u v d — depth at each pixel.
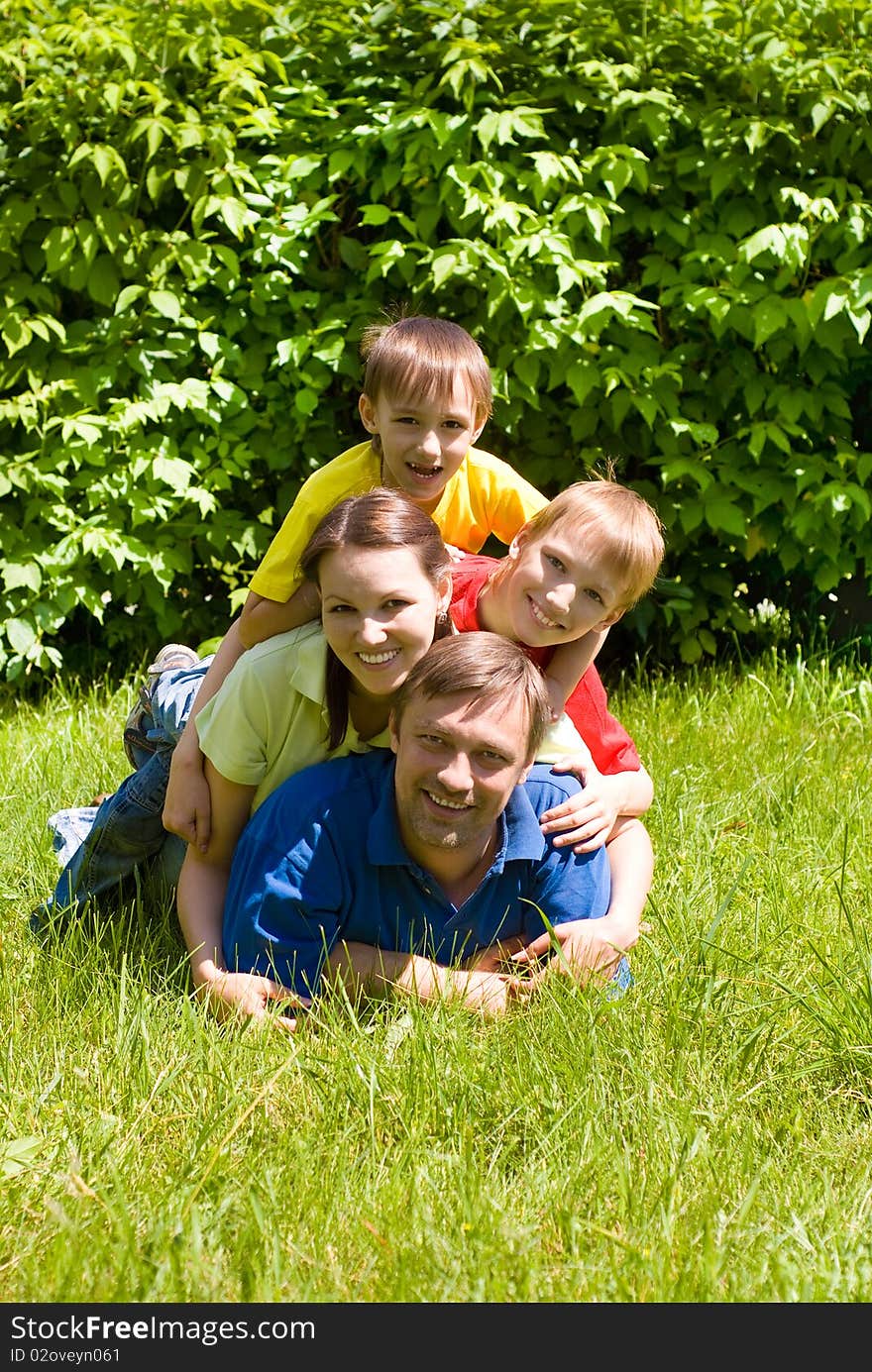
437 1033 2.31
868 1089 2.26
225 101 4.71
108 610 5.16
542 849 2.52
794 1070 2.29
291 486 5.02
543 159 4.58
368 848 2.47
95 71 4.63
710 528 5.01
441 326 2.87
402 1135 2.08
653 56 4.87
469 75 4.63
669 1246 1.79
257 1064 2.24
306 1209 1.87
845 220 4.86
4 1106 2.11
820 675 4.90
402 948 2.55
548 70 4.73
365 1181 1.93
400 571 2.36
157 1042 2.31
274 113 4.75
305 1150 1.98
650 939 2.79
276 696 2.55
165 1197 1.88
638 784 2.79
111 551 4.63
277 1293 1.69
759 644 5.38
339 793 2.49
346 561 2.37
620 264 4.87
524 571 2.63
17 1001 2.51
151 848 2.91
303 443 4.93
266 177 4.79
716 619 5.13
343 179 4.89
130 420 4.62
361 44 4.82
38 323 4.64
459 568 2.86
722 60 4.87
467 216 4.69
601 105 4.75
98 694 4.86
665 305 4.89
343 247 4.79
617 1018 2.36
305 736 2.59
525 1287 1.71
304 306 4.83
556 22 4.75
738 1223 1.85
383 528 2.37
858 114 4.87
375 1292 1.71
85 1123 2.06
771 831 3.47
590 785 2.63
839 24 4.93
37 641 4.73
